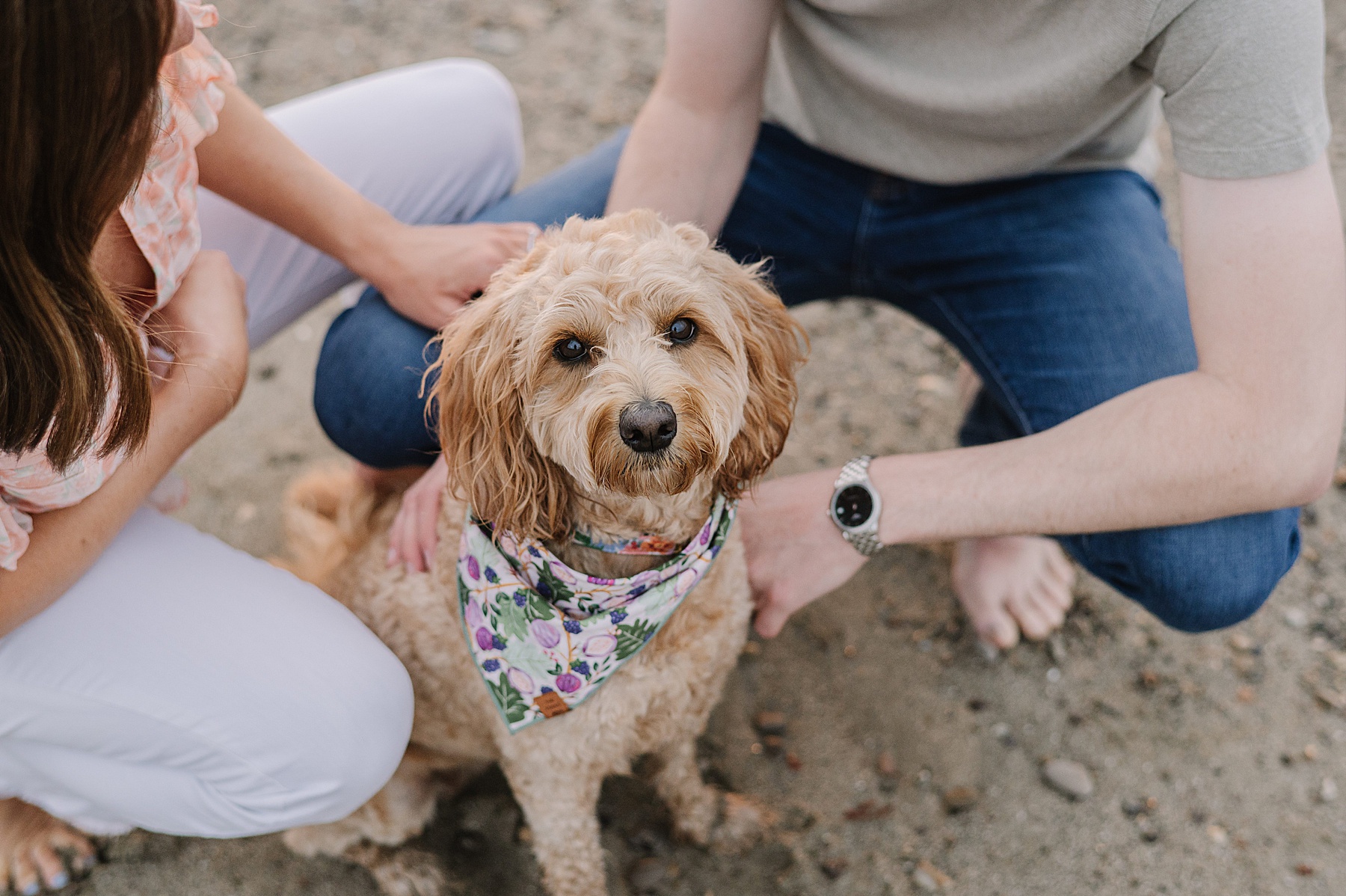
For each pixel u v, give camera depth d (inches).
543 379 58.6
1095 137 79.0
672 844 90.4
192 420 65.7
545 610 64.9
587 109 152.7
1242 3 58.5
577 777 74.3
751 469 67.0
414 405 82.3
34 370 45.4
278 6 170.9
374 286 82.7
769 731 96.3
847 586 106.1
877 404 120.8
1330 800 89.0
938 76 72.8
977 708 97.1
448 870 89.8
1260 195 60.5
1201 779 91.4
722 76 76.5
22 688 61.6
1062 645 101.1
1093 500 66.2
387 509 83.2
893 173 83.5
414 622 74.1
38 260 45.4
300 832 83.5
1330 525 108.2
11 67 40.0
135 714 63.2
